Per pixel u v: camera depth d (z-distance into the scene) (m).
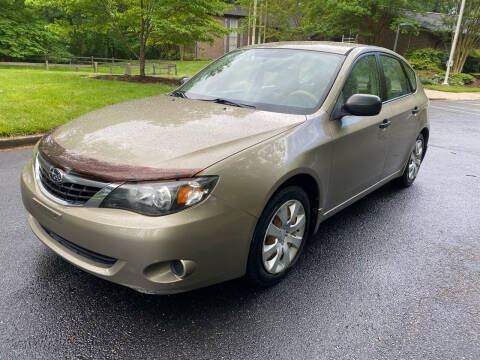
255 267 2.46
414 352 2.21
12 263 2.83
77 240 2.13
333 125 2.93
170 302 2.50
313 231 3.04
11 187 4.23
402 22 28.30
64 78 12.27
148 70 24.55
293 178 2.60
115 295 2.54
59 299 2.47
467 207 4.52
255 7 27.36
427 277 2.99
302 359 2.10
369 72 3.62
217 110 2.89
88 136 2.45
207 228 2.09
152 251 1.98
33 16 29.47
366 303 2.62
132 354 2.07
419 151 4.96
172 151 2.20
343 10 28.25
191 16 13.07
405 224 3.95
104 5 12.68
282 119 2.74
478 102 19.47
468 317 2.55
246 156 2.28
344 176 3.15
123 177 2.04
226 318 2.38
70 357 2.03
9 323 2.24
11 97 8.20
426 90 24.12
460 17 26.33
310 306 2.54
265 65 3.47
